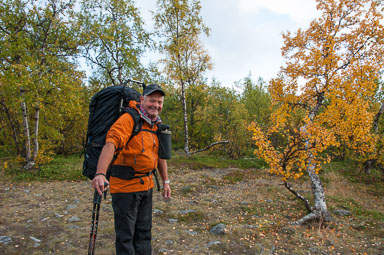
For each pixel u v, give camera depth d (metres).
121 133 2.03
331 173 10.39
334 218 5.40
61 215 5.28
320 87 6.28
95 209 2.24
